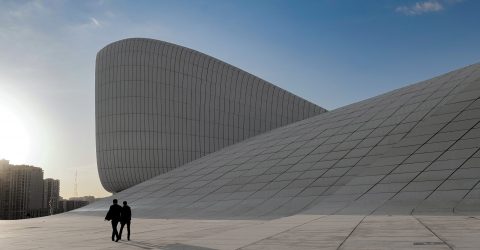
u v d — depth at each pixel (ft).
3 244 50.96
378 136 100.17
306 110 239.91
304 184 94.12
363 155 95.25
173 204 109.29
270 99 228.02
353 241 38.24
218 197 104.42
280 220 66.59
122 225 52.95
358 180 86.02
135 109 196.95
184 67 205.36
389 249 33.09
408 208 70.28
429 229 45.09
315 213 76.59
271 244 38.83
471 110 91.15
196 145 204.85
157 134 197.26
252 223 68.54
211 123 209.36
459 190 70.85
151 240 51.11
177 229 64.44
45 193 434.30
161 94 199.52
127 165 196.03
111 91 200.75
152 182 136.67
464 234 39.99
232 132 214.69
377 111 114.93
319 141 112.68
